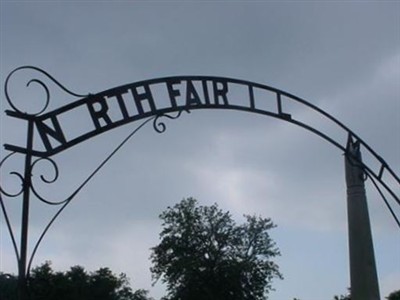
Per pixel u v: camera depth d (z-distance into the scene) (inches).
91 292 2859.3
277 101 461.7
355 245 503.8
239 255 2849.4
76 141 394.3
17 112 378.9
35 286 432.5
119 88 408.2
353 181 510.3
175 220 2864.2
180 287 2785.4
